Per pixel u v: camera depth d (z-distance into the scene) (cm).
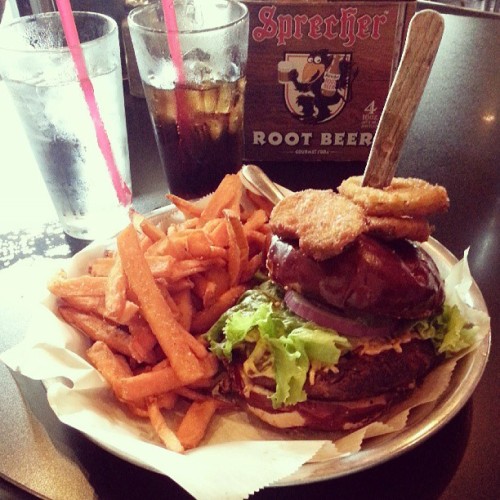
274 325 41
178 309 46
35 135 53
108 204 57
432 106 72
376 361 40
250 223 52
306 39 60
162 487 38
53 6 69
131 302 45
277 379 40
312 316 41
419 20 36
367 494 38
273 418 41
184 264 47
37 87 50
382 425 39
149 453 37
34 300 52
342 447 38
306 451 37
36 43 58
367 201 39
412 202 38
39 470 39
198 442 41
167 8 53
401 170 63
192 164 59
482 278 51
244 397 43
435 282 40
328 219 38
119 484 39
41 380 42
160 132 59
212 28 54
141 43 55
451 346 42
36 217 61
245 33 56
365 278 38
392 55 60
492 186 61
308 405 40
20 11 71
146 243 50
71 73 53
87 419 39
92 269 48
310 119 64
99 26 57
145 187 64
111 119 55
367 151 65
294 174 65
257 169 55
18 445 41
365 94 62
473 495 38
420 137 68
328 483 38
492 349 46
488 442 40
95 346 44
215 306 47
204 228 50
